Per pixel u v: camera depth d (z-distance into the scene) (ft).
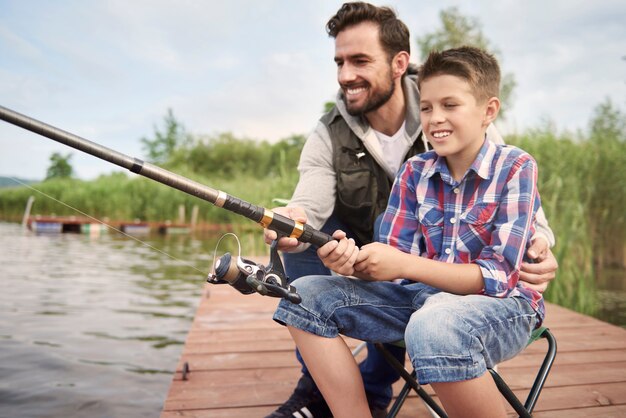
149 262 21.65
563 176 17.17
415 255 4.82
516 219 4.38
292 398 5.60
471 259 4.62
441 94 4.51
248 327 9.89
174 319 11.66
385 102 5.98
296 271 5.98
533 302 4.40
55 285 15.24
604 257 17.37
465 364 3.76
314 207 5.94
